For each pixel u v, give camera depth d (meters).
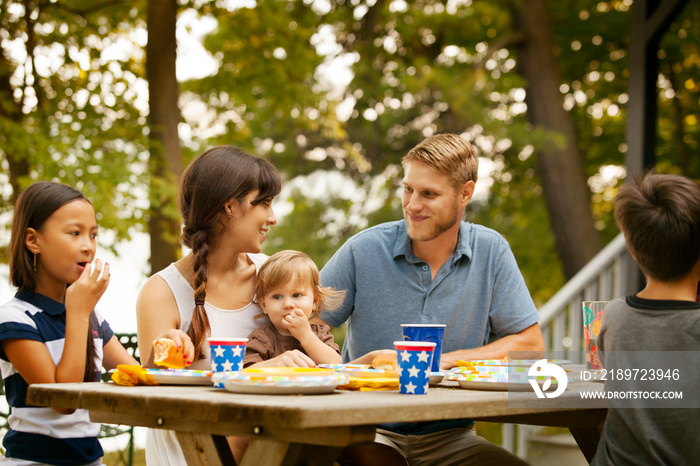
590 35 11.73
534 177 13.07
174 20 7.23
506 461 2.35
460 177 2.55
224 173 2.23
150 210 6.74
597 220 13.42
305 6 10.64
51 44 7.30
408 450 2.51
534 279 13.20
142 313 2.23
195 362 2.21
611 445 1.86
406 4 11.33
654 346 1.83
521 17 10.75
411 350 1.67
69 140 6.65
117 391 1.58
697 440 1.75
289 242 13.27
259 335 2.27
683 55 11.13
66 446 2.11
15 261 2.18
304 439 1.43
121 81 7.50
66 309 2.03
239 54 8.65
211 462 1.55
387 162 12.97
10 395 2.11
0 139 6.29
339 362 2.23
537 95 10.52
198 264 2.21
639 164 4.77
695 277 1.91
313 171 13.45
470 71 10.68
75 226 2.19
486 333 2.75
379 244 2.73
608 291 4.66
